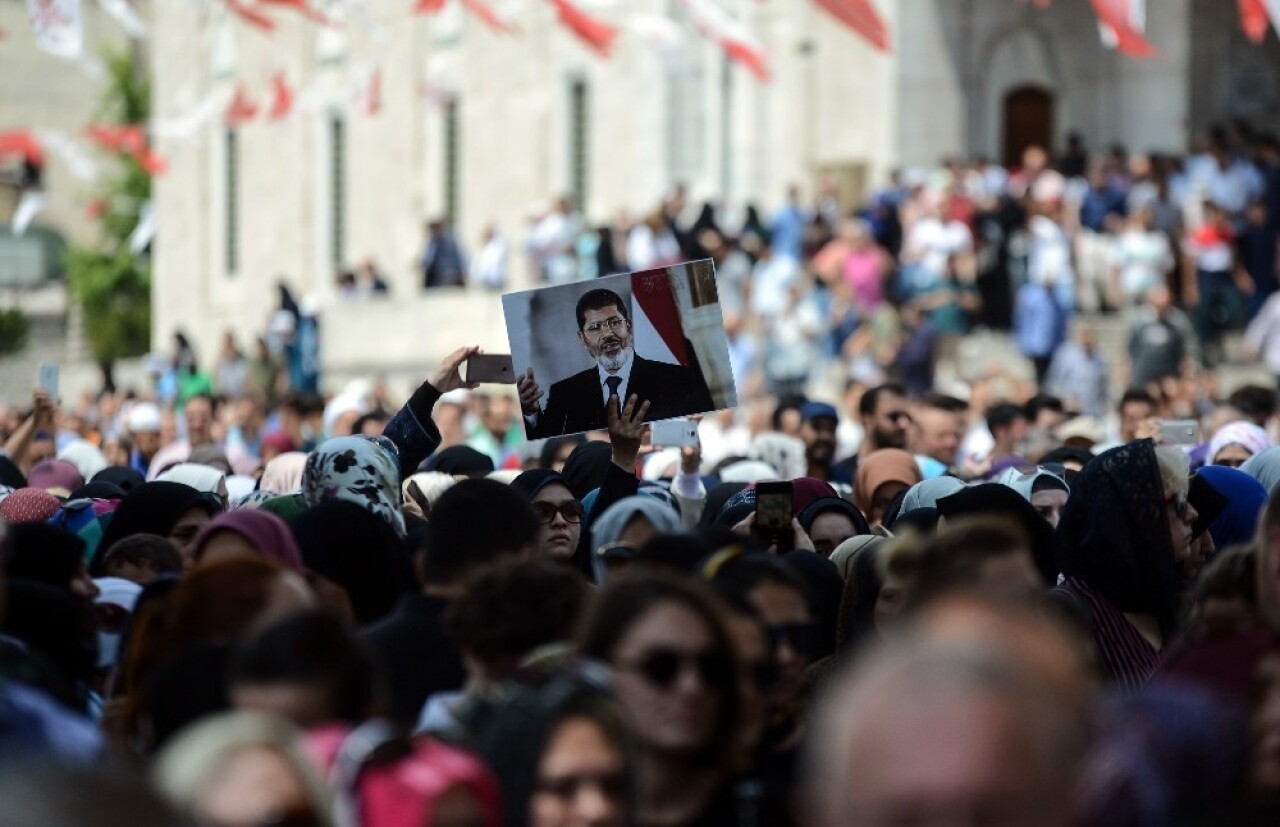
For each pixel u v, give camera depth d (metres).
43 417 39.31
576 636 16.02
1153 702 14.93
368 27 123.12
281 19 139.12
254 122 143.00
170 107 151.75
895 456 35.16
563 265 95.75
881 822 9.52
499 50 122.00
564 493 27.22
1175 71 99.19
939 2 100.50
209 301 148.88
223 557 18.73
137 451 57.69
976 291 79.25
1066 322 72.94
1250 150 81.31
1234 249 76.19
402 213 130.25
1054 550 25.44
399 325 103.19
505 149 121.38
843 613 21.97
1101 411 68.94
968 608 13.99
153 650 18.47
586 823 14.55
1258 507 28.39
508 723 14.83
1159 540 23.48
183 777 12.82
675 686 15.54
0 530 18.47
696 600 15.77
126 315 170.88
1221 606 18.27
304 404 61.41
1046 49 102.25
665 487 30.53
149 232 148.12
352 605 21.94
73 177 181.88
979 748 9.53
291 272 139.50
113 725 19.66
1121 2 67.06
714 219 90.81
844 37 103.62
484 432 58.22
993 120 101.75
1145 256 75.50
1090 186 80.88
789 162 105.75
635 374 26.83
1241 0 65.12
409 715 19.11
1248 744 14.66
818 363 79.69
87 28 178.62
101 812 9.65
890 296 79.25
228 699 16.59
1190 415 51.41
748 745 15.91
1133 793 13.66
